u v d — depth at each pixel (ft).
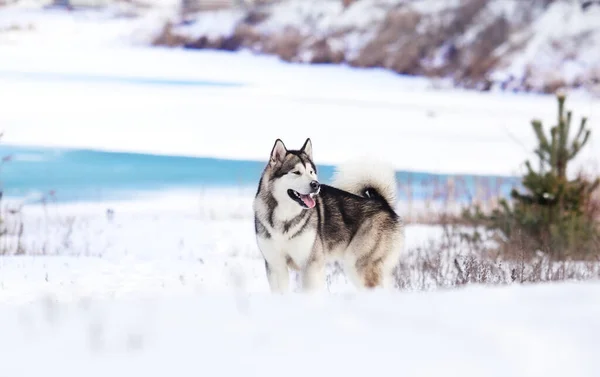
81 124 91.66
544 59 154.51
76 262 34.73
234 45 179.73
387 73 163.22
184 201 57.31
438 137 94.43
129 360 10.36
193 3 191.52
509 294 13.65
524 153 85.15
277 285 25.99
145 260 36.52
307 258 25.31
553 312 12.07
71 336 11.66
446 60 163.22
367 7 183.01
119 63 150.51
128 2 195.93
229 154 80.89
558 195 38.06
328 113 108.99
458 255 33.65
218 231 45.93
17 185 62.13
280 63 168.14
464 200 56.85
